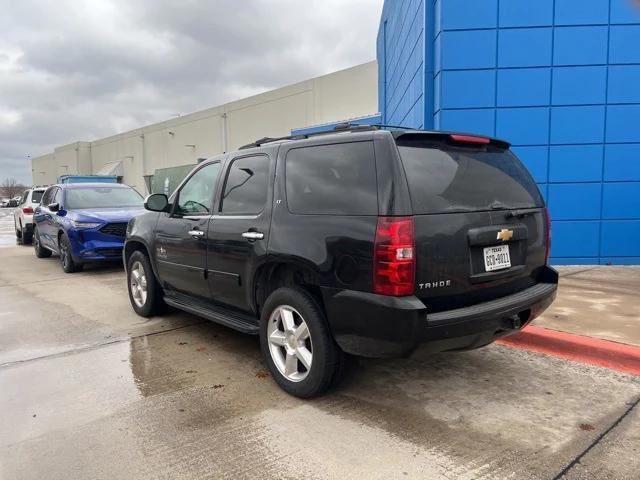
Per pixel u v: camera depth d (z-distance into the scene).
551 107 8.75
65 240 10.09
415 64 10.34
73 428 3.44
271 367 4.04
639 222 8.88
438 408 3.65
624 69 8.61
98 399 3.90
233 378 4.29
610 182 8.84
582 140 8.78
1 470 2.93
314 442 3.19
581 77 8.66
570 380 4.13
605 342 4.59
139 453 3.10
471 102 8.78
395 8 13.64
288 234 3.78
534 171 8.88
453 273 3.32
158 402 3.83
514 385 4.04
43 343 5.36
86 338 5.51
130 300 6.75
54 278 9.67
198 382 4.21
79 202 10.78
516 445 3.12
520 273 3.87
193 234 4.89
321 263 3.50
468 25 8.66
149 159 43.72
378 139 3.34
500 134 8.84
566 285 7.17
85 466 2.96
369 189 3.30
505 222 3.72
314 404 3.75
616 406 3.64
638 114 8.68
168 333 5.64
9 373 4.48
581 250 8.98
